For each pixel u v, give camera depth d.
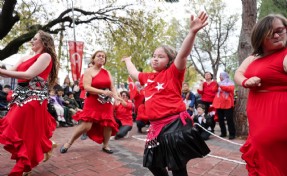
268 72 2.10
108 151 4.95
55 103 9.02
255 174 2.22
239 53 7.80
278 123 2.04
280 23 2.11
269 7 13.16
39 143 3.37
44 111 3.49
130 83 8.39
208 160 4.63
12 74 3.06
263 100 2.15
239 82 2.30
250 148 2.25
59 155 4.64
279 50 2.17
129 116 7.11
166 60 2.64
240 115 7.62
